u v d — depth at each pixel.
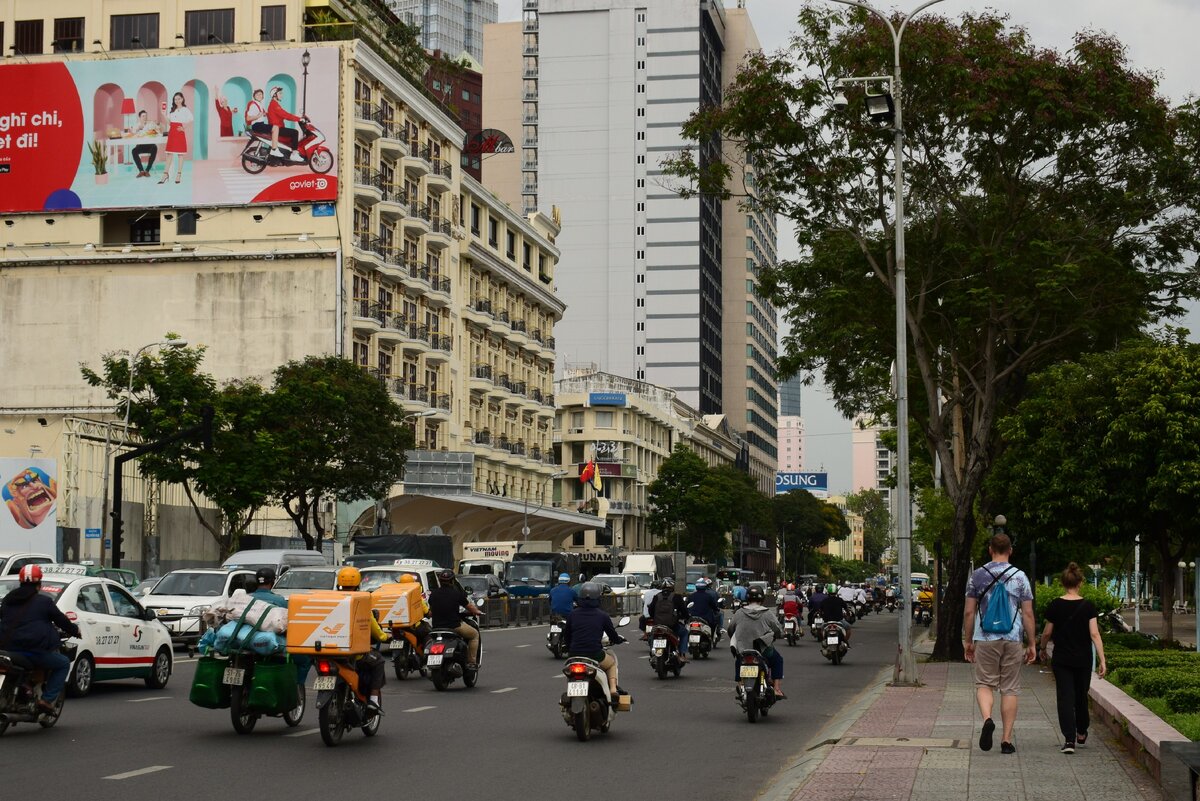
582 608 16.48
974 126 30.27
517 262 91.19
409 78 72.56
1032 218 32.06
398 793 11.75
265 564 37.19
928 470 62.03
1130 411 30.64
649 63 146.00
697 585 32.78
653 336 143.88
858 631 55.53
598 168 146.00
